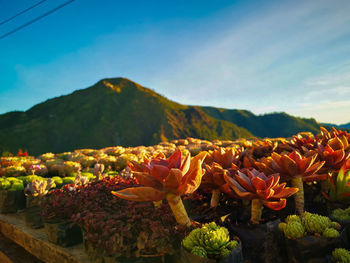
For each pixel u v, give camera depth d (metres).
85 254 2.80
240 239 1.82
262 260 1.70
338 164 2.24
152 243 2.07
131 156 7.33
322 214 2.28
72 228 3.11
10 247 3.76
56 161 7.96
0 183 5.14
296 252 1.58
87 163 8.14
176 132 168.62
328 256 1.54
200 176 1.79
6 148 132.12
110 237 2.32
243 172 2.15
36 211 3.90
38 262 3.26
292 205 2.28
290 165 1.97
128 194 1.77
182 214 1.92
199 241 1.68
